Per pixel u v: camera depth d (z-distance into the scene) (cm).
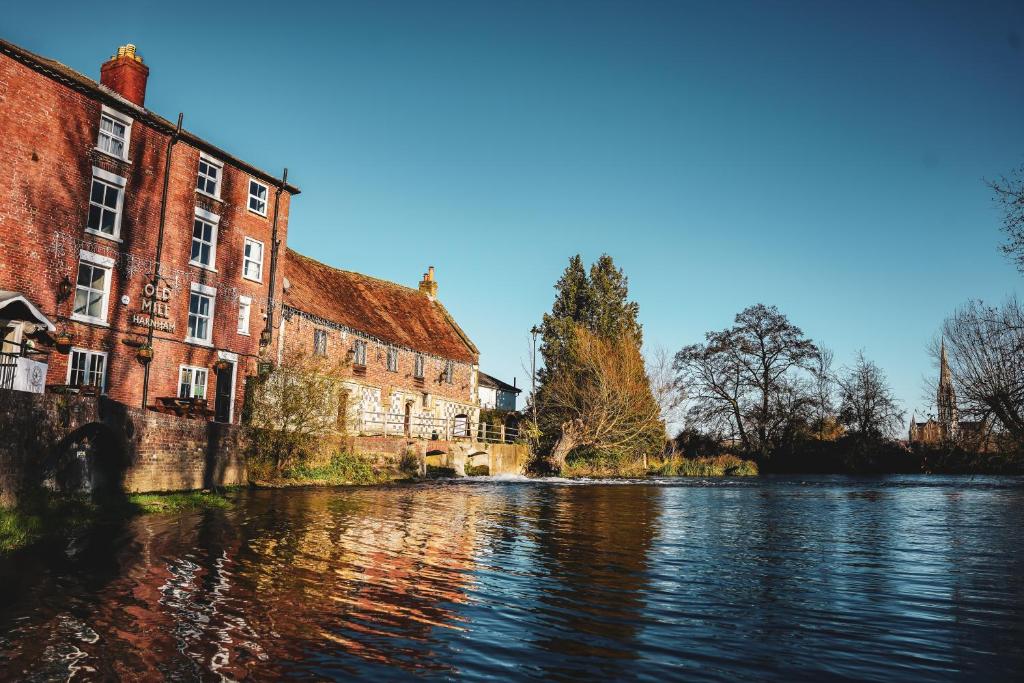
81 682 492
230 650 571
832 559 1105
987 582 922
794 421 5606
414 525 1426
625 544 1252
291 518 1441
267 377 2661
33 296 1969
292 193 3048
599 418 4525
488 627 666
